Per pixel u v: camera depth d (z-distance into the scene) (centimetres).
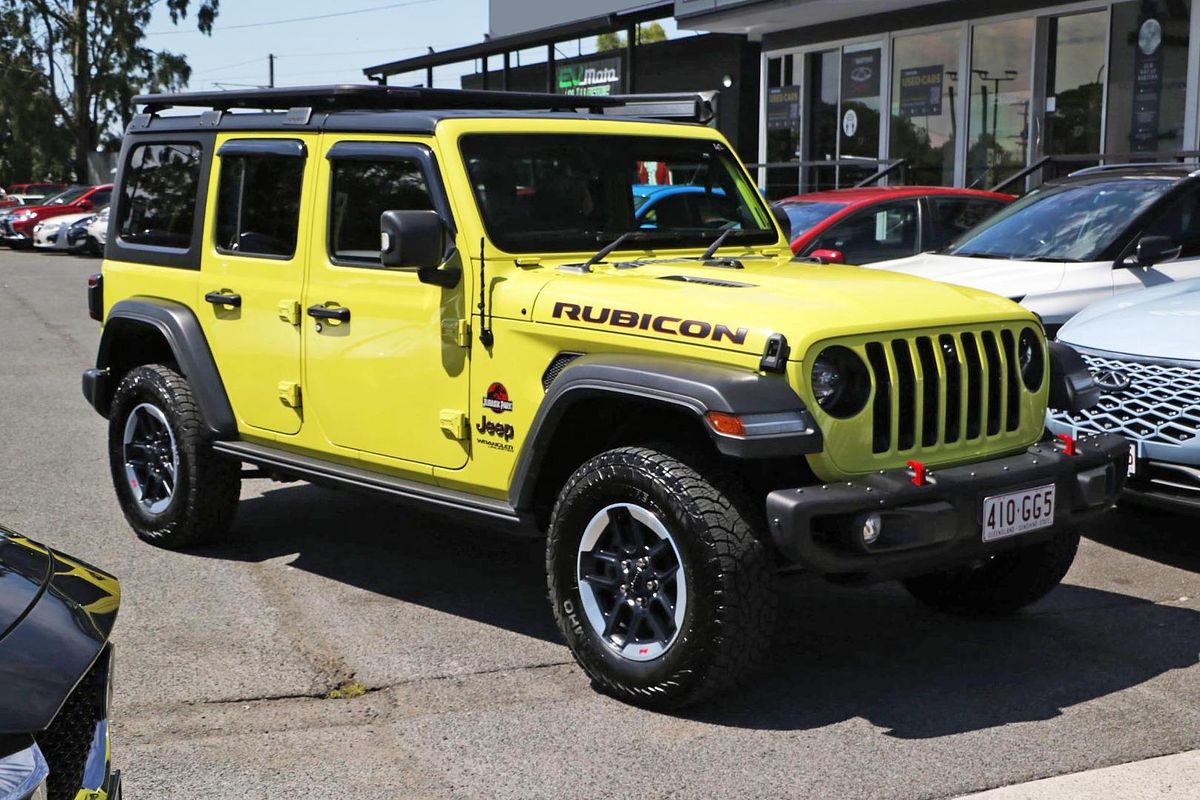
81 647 271
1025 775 385
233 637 504
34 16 5500
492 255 479
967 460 444
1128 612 537
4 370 1197
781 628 520
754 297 434
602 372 425
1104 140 1495
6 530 331
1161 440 566
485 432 479
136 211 645
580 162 520
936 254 898
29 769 236
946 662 480
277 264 557
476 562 609
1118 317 625
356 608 540
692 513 404
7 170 5703
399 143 509
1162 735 414
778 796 372
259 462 570
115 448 636
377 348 514
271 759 398
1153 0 1421
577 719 427
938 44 1716
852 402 414
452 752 402
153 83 5612
